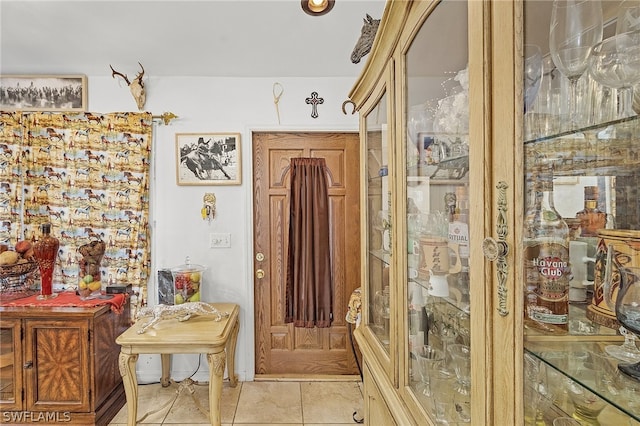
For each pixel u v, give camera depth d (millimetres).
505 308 558
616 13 559
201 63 2393
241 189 2643
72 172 2502
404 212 966
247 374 2674
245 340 2668
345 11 1821
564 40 551
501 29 558
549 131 546
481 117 604
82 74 2502
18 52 2205
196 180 2605
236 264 2654
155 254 2607
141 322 2188
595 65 557
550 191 553
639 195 540
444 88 801
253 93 2619
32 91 2486
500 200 564
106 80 2539
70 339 2104
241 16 1863
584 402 558
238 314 2553
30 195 2467
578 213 557
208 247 2633
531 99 538
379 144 1242
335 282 2756
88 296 2307
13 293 2318
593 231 564
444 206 832
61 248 2504
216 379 1994
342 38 2086
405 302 967
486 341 603
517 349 543
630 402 541
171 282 2475
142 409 2312
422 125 917
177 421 2188
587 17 555
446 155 815
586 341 556
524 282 542
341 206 2742
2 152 2443
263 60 2357
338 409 2332
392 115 1028
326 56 2309
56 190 2496
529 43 535
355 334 1555
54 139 2488
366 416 1451
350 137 2729
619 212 558
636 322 509
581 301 568
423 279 932
